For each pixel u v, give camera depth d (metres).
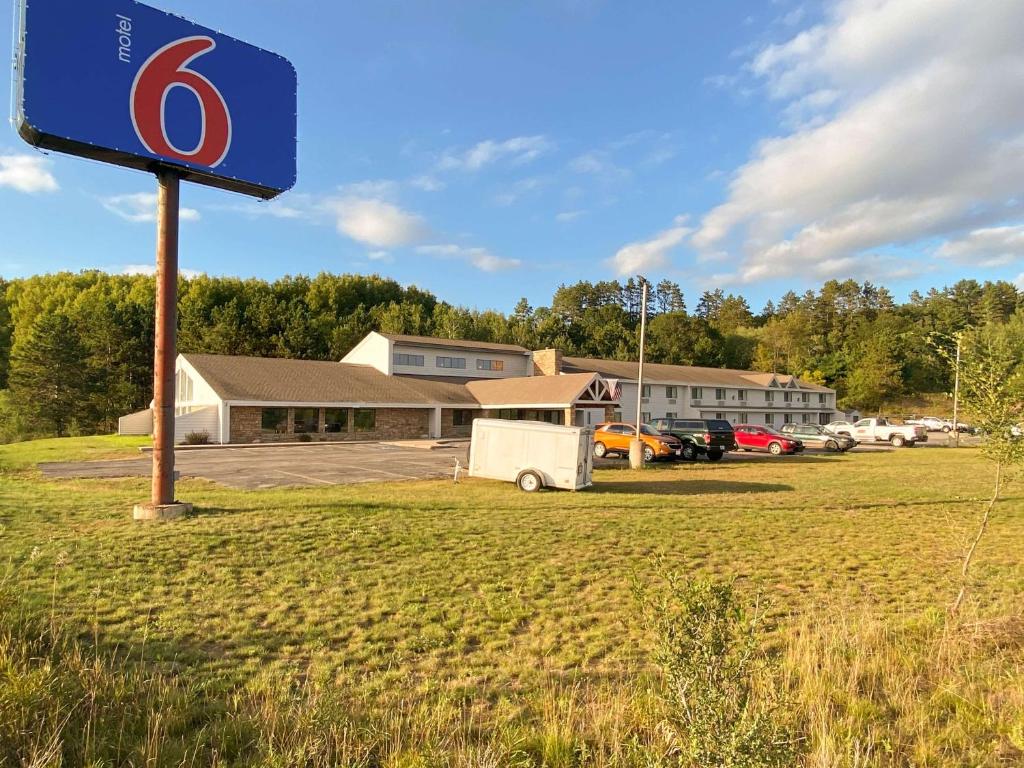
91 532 8.81
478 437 16.69
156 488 10.06
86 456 23.38
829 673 4.80
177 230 10.69
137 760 3.45
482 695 4.59
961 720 4.17
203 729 3.83
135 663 4.83
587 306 116.44
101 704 4.06
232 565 7.56
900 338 84.88
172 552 7.88
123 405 51.59
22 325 63.44
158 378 10.20
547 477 15.56
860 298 114.88
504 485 16.42
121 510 10.55
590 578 7.62
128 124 10.01
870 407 79.50
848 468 23.16
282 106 11.95
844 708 4.36
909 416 76.50
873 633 5.60
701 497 14.71
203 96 10.89
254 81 11.59
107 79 9.85
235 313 57.84
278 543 8.55
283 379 35.53
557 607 6.57
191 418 31.38
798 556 9.00
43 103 9.27
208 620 5.86
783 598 7.09
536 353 49.53
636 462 21.97
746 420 59.75
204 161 10.80
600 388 39.03
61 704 3.87
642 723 4.01
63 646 4.80
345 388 36.72
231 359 36.53
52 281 74.88
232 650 5.24
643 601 3.68
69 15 9.57
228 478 16.98
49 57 9.37
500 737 3.91
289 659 5.13
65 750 3.51
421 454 25.92
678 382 53.19
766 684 4.16
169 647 5.21
